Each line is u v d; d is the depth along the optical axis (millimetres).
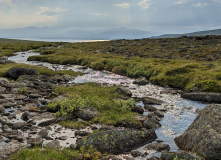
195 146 9312
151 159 8820
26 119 13758
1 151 8977
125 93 20812
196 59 43000
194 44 67000
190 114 15969
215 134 8680
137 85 27078
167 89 24859
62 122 13352
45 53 64062
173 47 64250
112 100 18562
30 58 52750
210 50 51500
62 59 48469
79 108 15102
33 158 7953
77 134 11641
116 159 8664
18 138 10602
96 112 15141
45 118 13953
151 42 82375
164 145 10297
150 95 21922
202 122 10336
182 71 28422
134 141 10586
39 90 21969
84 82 28141
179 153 8367
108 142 9875
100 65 40656
